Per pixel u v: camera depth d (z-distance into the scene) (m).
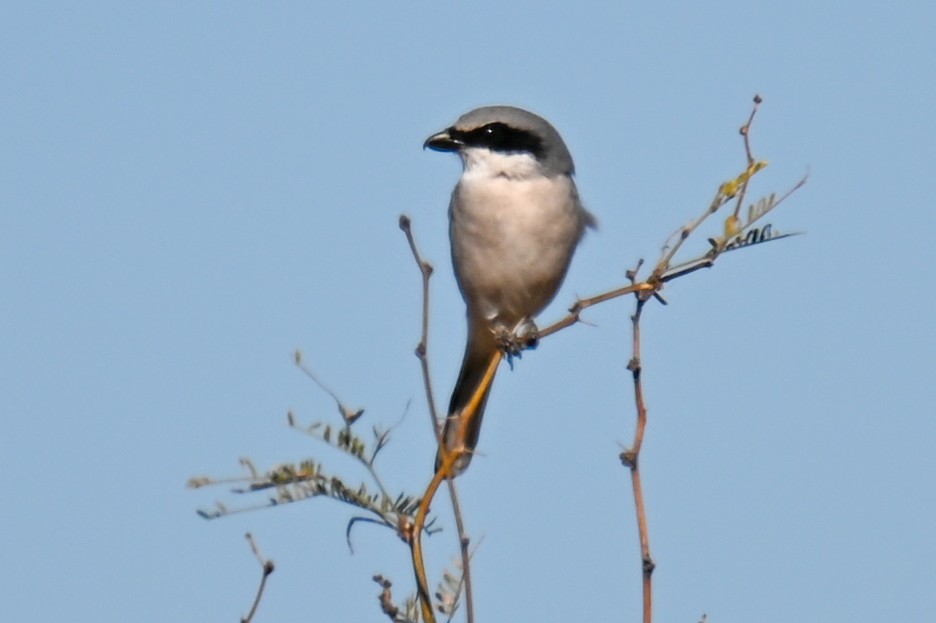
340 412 5.52
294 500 5.39
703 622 5.34
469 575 5.27
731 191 6.27
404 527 5.46
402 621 5.35
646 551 5.41
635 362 5.84
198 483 5.38
